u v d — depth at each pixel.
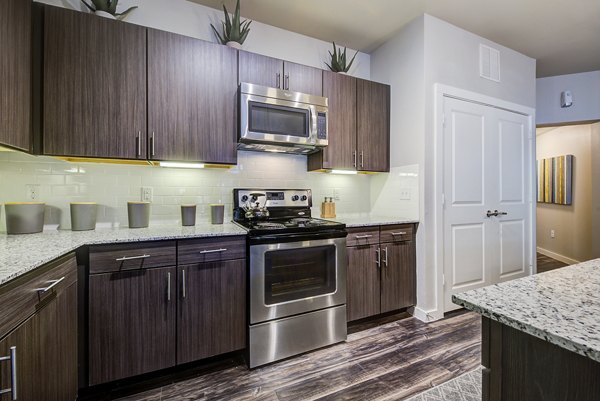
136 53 1.77
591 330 0.50
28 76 1.49
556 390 0.56
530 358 0.59
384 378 1.68
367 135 2.64
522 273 3.05
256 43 2.50
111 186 2.03
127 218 2.06
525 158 3.10
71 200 1.92
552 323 0.53
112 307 1.52
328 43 2.85
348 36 2.75
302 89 2.31
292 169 2.66
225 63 2.03
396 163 2.72
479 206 2.76
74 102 1.63
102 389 1.59
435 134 2.49
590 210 4.07
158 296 1.61
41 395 1.05
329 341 2.05
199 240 1.71
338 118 2.48
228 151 2.04
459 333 2.22
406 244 2.49
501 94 2.90
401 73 2.66
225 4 2.28
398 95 2.69
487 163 2.81
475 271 2.73
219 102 2.01
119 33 1.74
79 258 1.46
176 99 1.88
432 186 2.49
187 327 1.68
